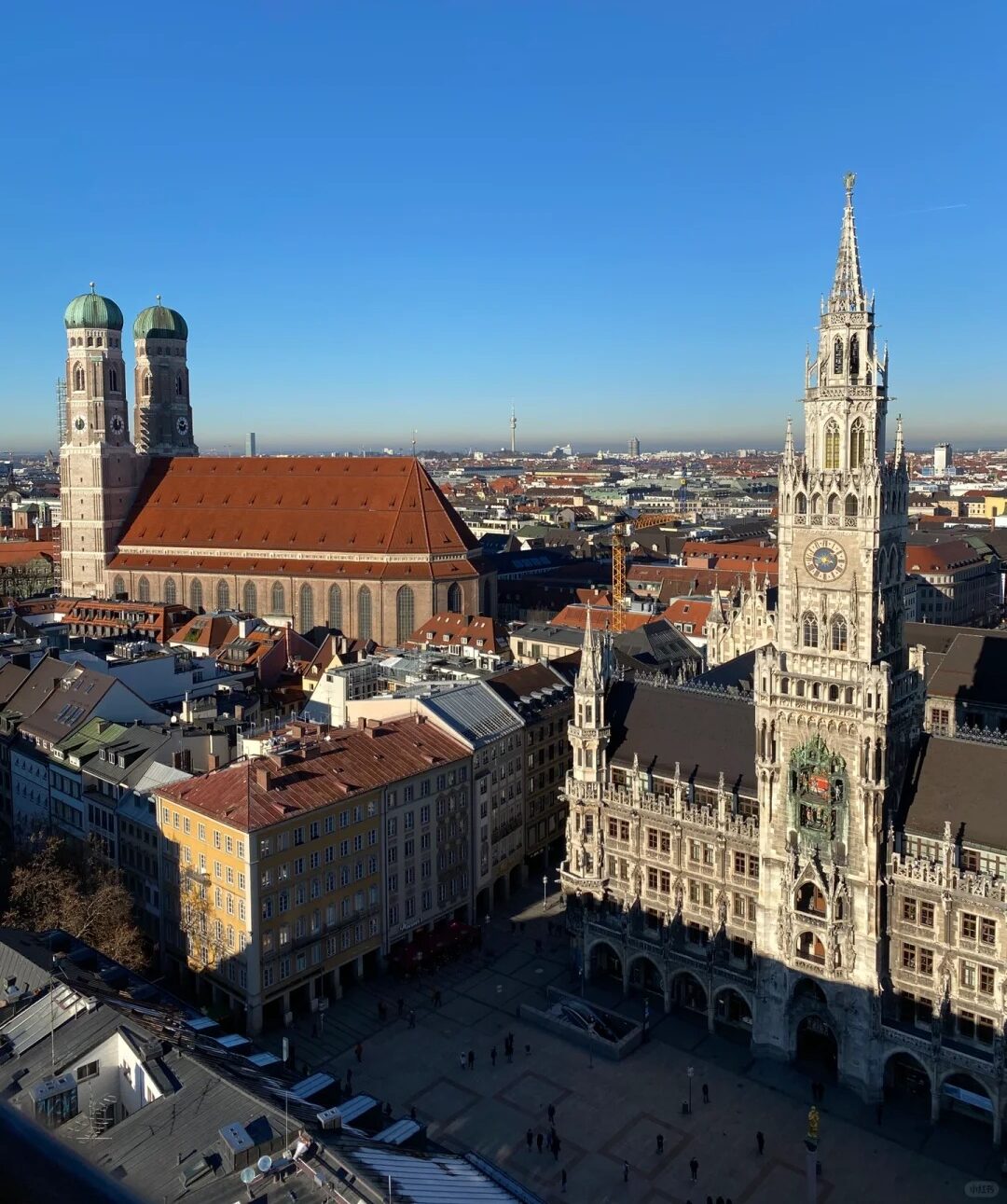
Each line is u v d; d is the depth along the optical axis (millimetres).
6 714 167875
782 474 104250
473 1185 61156
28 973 79188
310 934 120625
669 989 119750
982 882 96312
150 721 164500
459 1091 106688
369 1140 63281
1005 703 167750
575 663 181500
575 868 128500
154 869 129125
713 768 120500
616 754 127625
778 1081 107750
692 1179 94000
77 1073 66062
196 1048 69875
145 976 129125
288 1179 55844
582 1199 91625
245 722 161750
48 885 113688
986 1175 93875
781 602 105875
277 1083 69375
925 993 101062
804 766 104938
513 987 126562
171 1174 57312
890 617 104625
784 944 108250
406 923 132375
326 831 121312
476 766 141875
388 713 150625
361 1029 118062
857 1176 94000
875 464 99188
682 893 119375
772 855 108562
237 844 114562
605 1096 105812
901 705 103312
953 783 103438
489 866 145750
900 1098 104625
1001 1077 95312
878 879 101688
